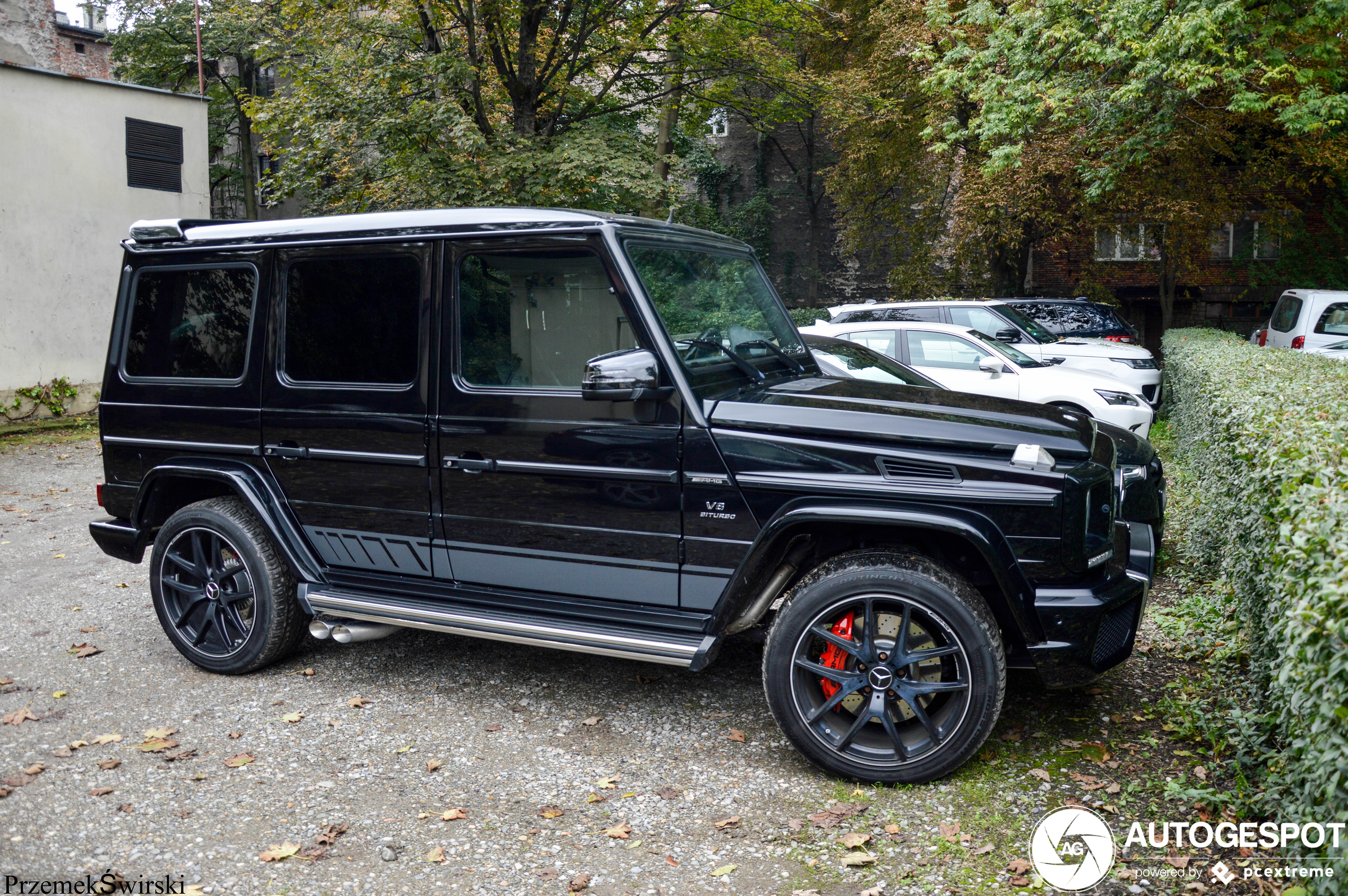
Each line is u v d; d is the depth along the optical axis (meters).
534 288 3.72
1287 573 2.44
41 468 10.40
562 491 3.73
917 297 21.19
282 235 4.22
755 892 2.75
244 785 3.42
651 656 3.56
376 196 12.95
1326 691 1.95
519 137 13.22
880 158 20.20
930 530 3.41
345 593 4.23
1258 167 18.28
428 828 3.12
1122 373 11.41
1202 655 4.44
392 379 4.00
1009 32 13.13
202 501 4.52
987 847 2.93
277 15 15.34
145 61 26.39
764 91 18.00
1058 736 3.70
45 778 3.48
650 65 16.14
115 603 5.69
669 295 3.72
